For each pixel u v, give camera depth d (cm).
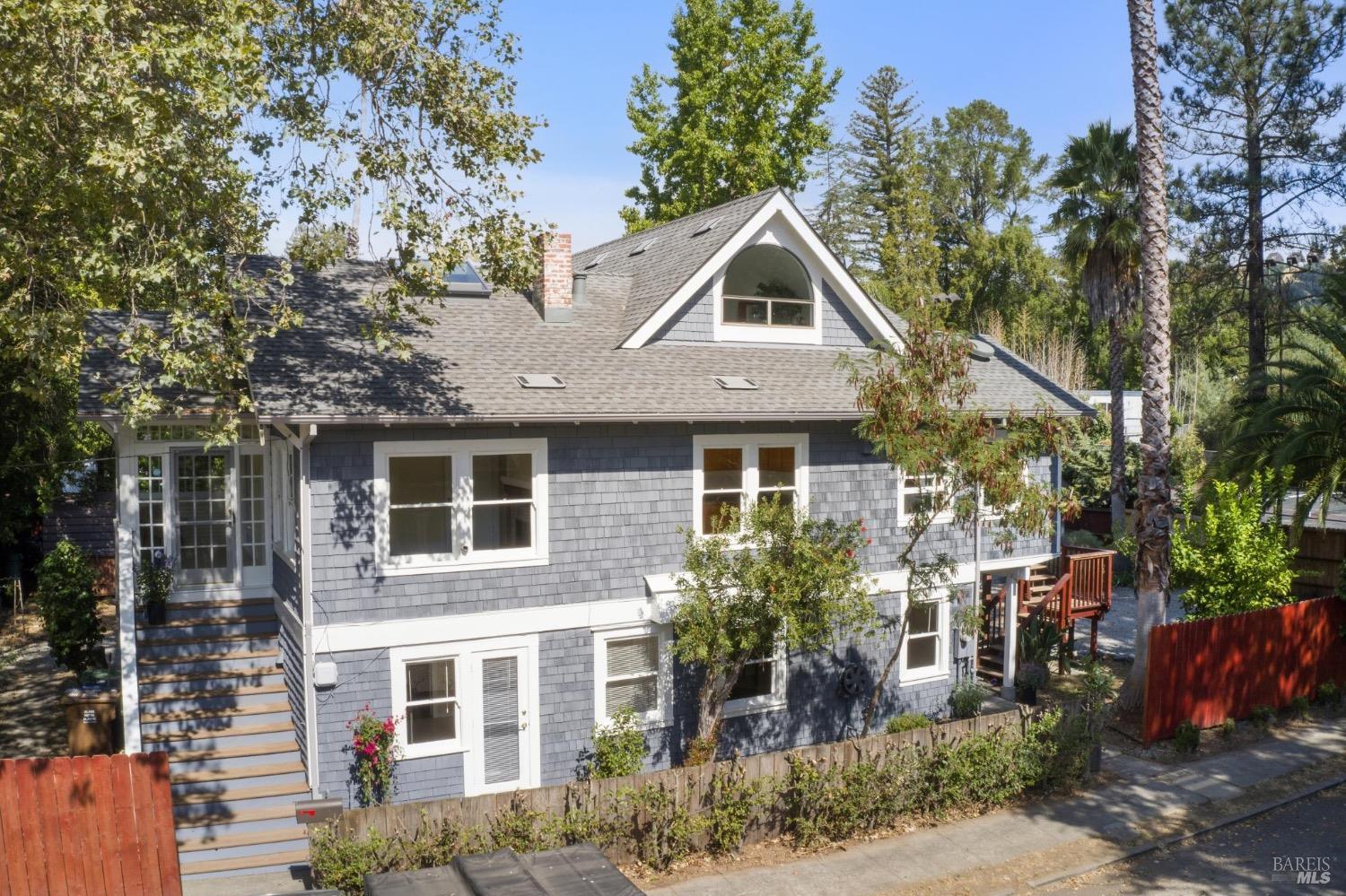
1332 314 3738
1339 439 2111
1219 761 1698
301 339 1545
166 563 1659
